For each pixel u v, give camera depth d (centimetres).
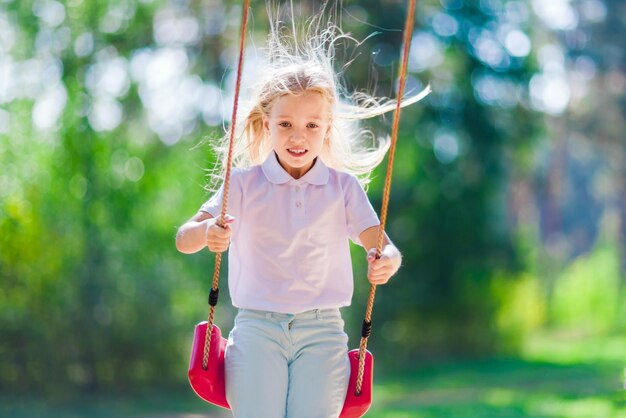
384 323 2030
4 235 1359
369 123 1386
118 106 1485
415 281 2105
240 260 405
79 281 1402
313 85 398
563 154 3906
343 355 400
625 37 3362
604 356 2206
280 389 388
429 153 2102
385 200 386
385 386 1714
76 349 1403
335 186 411
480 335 2238
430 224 2116
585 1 3366
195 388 391
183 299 1525
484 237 2178
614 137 3581
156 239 1516
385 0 1706
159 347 1472
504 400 1403
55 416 1270
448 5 2097
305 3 862
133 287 1451
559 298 3253
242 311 404
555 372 1844
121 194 1458
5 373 1358
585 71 3462
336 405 392
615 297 3322
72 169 1409
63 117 1409
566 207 4884
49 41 1395
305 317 396
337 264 407
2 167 1369
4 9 1376
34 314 1373
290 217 401
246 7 382
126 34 1480
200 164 1558
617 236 3828
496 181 2172
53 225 1400
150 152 1557
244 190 405
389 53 1694
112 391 1444
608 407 1205
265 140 430
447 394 1538
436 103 2077
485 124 2105
